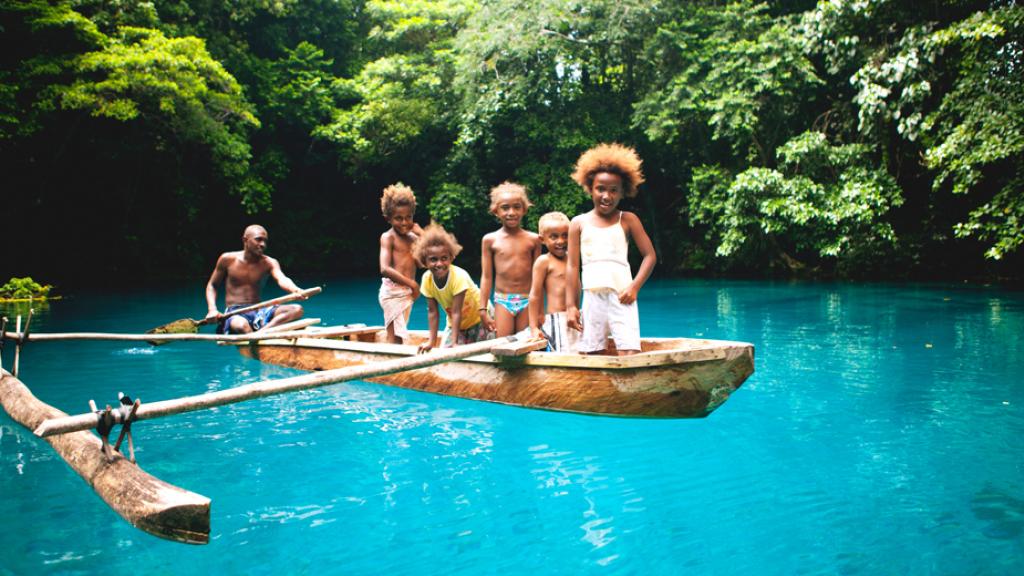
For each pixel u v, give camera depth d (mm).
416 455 3652
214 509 2965
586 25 16781
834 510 2848
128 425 2943
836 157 13758
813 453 3562
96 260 18344
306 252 22375
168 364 6203
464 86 18094
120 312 10180
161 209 19219
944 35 11445
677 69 16375
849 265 15727
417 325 9086
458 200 18547
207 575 2393
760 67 14320
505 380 4645
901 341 6832
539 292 4781
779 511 2852
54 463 3553
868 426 4008
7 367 6012
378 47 21844
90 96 13391
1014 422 4035
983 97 11164
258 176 19094
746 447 3689
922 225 15672
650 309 9977
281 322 6516
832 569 2359
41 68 13211
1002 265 14641
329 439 3953
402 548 2582
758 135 16141
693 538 2619
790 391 4863
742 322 8422
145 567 2457
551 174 17969
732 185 14508
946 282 13742
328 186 23031
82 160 17047
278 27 20438
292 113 19875
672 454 3602
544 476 3309
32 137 14602
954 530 2646
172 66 14047
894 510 2838
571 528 2729
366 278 18516
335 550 2576
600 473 3342
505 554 2520
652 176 19859
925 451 3555
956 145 11297
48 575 2393
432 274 5027
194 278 18141
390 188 6273
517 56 17062
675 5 16359
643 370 4039
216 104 15664
